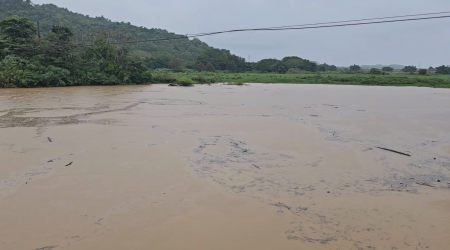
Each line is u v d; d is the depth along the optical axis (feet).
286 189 23.18
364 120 51.75
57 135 37.70
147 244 16.07
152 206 20.12
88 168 26.50
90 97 79.92
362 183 24.61
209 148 33.19
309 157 30.83
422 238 17.04
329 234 17.29
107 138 36.58
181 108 63.10
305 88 131.34
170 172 25.90
